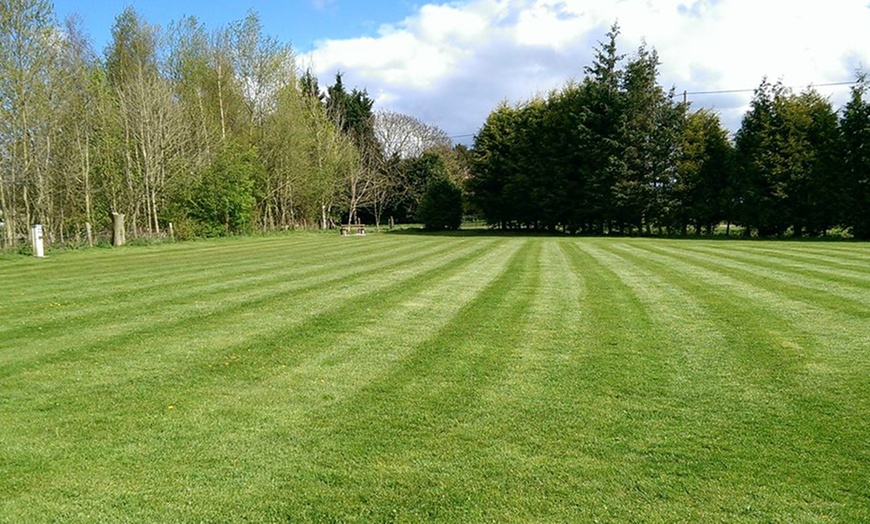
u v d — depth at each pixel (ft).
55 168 79.66
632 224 123.13
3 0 66.95
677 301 29.96
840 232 99.09
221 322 25.49
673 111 113.91
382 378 17.74
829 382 16.93
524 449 12.81
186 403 15.61
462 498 10.77
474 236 113.50
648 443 13.06
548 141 129.39
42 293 33.63
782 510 10.26
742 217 103.35
